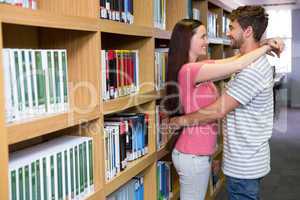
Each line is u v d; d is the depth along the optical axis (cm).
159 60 250
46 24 128
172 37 215
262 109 203
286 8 985
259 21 203
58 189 144
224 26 459
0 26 109
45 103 137
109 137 185
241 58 199
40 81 134
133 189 228
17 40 160
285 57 1040
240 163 208
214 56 427
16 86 122
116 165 194
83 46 169
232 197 218
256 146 205
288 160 513
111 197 199
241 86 197
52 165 140
